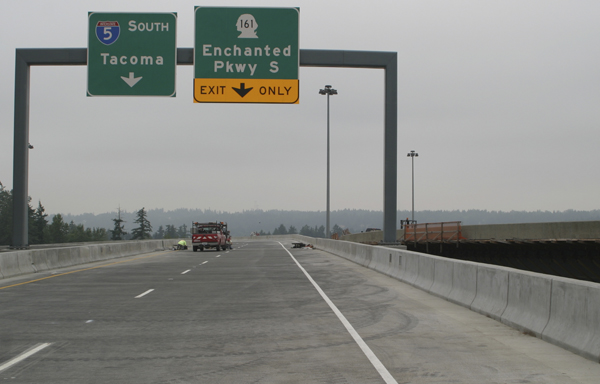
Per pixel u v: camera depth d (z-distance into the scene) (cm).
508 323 1023
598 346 747
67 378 688
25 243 2277
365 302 1347
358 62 2253
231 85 2202
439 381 664
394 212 2303
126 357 793
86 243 7219
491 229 3209
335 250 3850
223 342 890
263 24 2223
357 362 758
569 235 2619
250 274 2173
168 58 2216
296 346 859
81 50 2233
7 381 677
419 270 1689
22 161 2252
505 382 659
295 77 2217
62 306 1295
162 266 2672
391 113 2277
